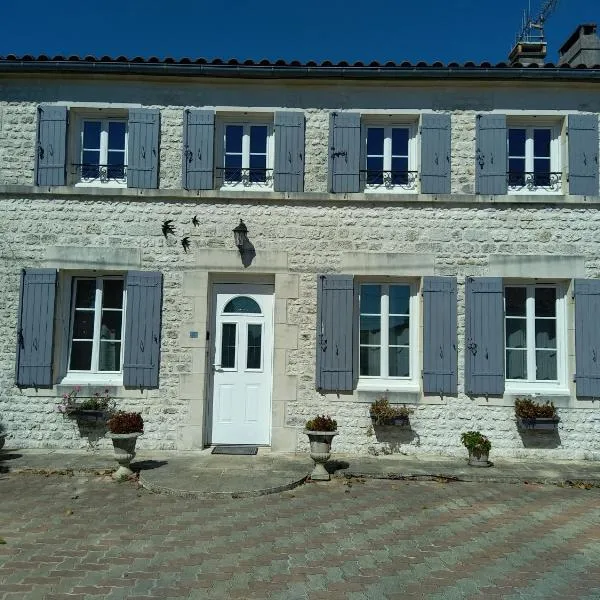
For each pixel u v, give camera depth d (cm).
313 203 760
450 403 736
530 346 757
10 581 375
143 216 761
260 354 764
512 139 783
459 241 752
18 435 738
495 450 728
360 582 383
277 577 388
